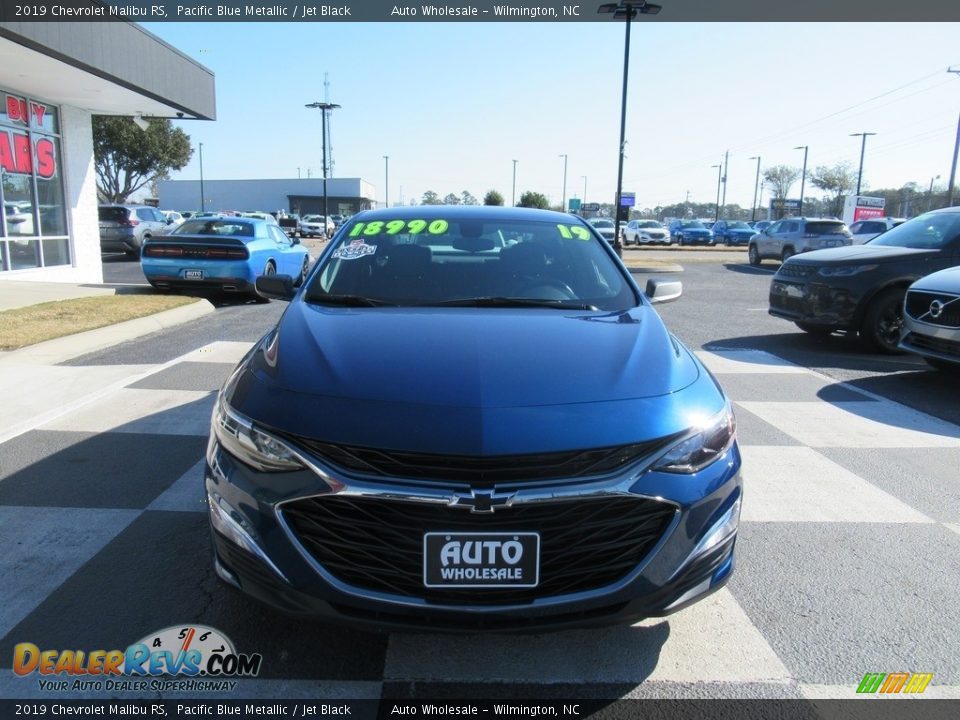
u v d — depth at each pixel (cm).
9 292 1114
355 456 214
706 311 1202
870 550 343
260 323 962
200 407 543
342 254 379
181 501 376
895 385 673
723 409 258
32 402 549
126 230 2208
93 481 401
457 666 251
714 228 4794
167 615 276
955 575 320
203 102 1614
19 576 302
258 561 222
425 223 407
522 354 261
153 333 873
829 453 482
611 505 219
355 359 255
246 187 7731
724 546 241
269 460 223
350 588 215
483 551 212
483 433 215
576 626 220
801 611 290
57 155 1434
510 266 368
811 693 241
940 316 642
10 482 398
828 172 7881
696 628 277
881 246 870
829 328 861
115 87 1282
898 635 274
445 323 294
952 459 473
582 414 226
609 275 371
